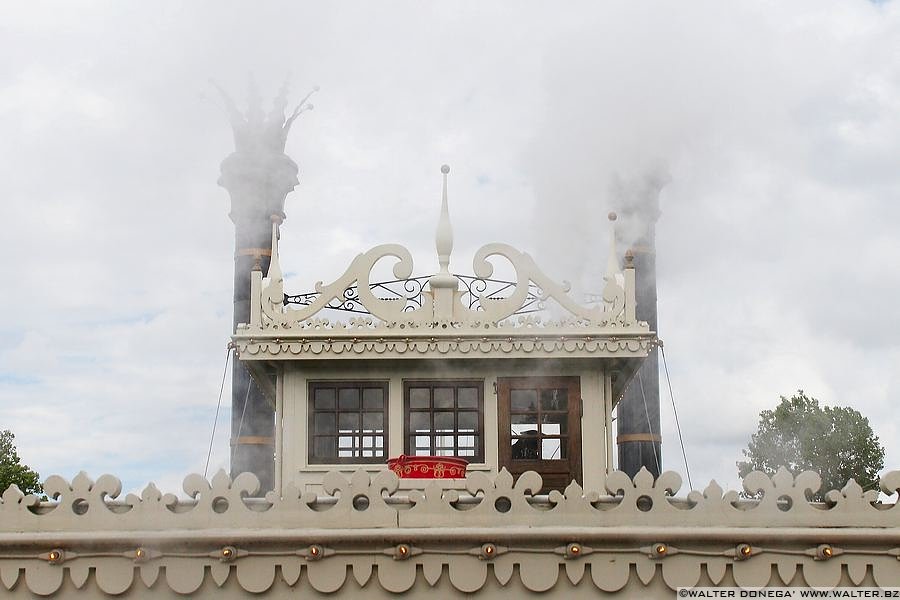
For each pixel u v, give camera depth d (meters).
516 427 17.77
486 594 13.78
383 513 13.98
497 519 13.95
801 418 34.78
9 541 13.85
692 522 13.94
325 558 13.84
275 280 17.78
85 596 13.92
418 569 13.83
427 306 17.89
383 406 17.89
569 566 13.77
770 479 14.08
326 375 17.94
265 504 14.25
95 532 13.91
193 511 14.05
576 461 17.62
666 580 13.74
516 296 17.89
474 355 17.39
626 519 13.93
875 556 13.79
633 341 17.36
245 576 13.84
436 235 18.59
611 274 19.50
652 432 28.45
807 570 13.76
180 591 13.84
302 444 17.73
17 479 42.53
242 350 17.56
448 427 17.80
